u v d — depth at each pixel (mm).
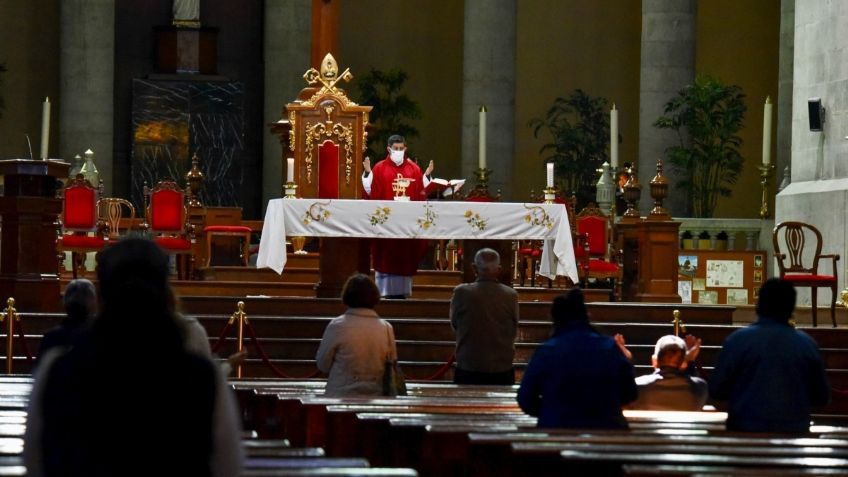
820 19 23312
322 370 11789
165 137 33000
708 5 35594
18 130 33969
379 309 17609
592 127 33250
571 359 8898
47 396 4883
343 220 16781
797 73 24047
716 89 28844
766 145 28422
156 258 5137
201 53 33406
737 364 9508
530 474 7887
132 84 33156
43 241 17328
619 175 28906
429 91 35875
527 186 35750
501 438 7551
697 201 29734
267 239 16688
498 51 31844
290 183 18078
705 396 11562
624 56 36094
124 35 34250
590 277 21391
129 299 4949
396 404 9906
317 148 20125
